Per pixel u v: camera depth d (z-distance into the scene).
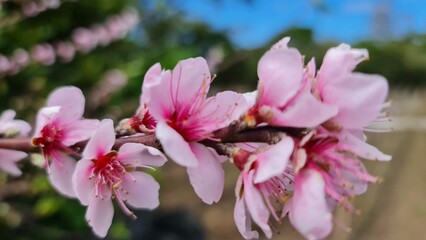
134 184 0.18
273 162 0.15
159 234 0.77
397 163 1.28
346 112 0.15
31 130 0.23
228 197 1.02
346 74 0.15
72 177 0.19
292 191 0.16
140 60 0.73
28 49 0.65
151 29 0.92
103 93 0.67
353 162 0.16
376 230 0.96
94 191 0.18
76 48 0.71
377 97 0.15
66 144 0.19
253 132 0.16
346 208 0.15
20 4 0.64
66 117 0.19
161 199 1.03
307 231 0.15
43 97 0.64
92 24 0.76
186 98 0.17
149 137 0.18
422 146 1.41
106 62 0.75
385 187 1.15
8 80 0.62
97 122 0.19
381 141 1.43
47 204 0.57
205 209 1.02
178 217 0.80
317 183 0.15
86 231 0.63
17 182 0.58
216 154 0.17
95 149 0.17
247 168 0.16
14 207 0.59
